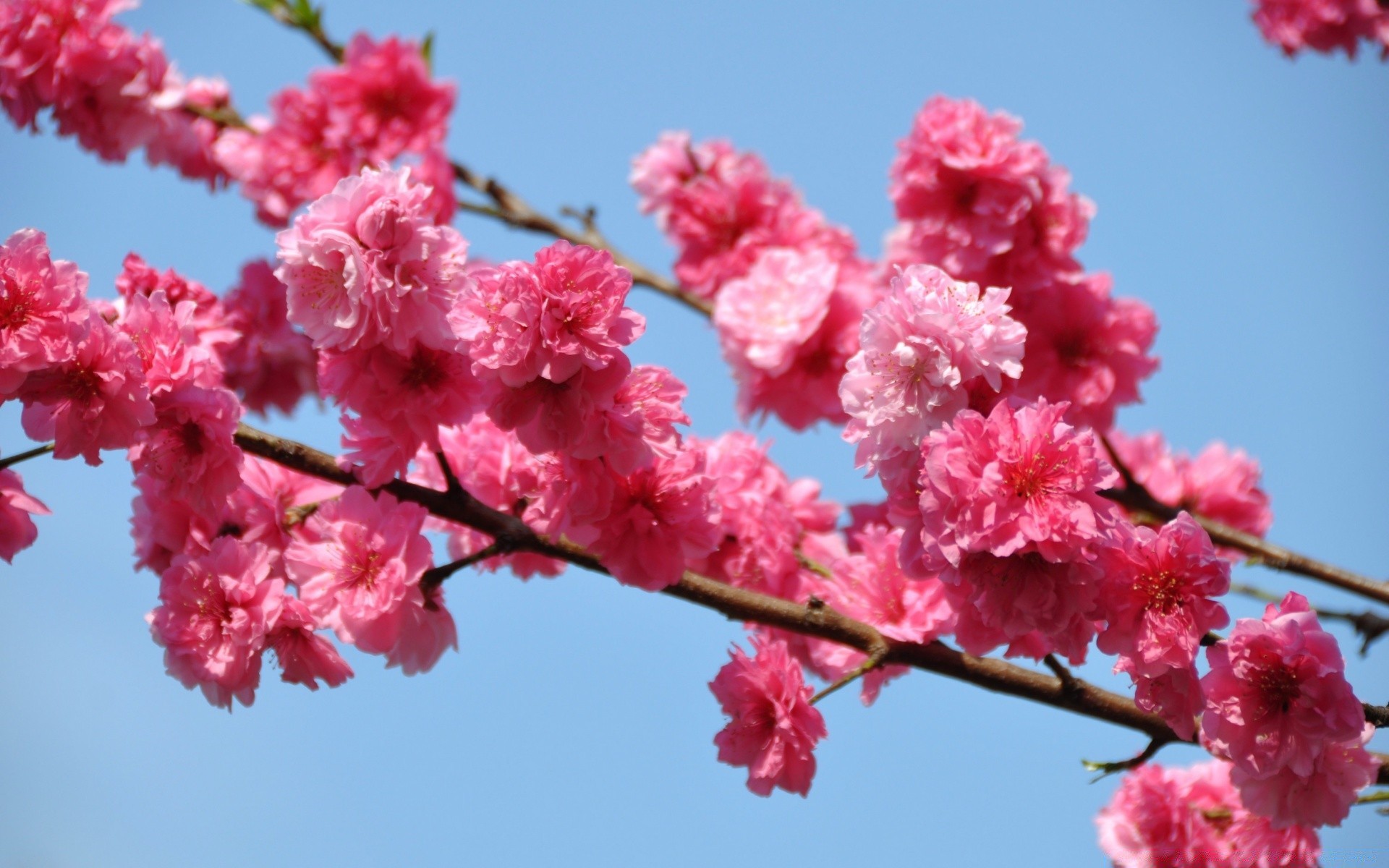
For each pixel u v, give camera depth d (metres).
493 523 1.26
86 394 1.23
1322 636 1.21
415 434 1.25
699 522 1.26
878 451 1.23
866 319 1.23
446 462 1.26
